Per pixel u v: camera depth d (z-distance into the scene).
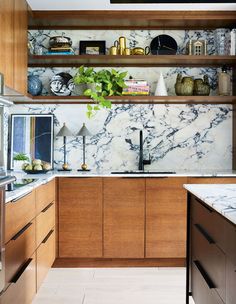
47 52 3.97
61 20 3.91
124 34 4.21
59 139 4.22
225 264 1.76
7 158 4.11
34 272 2.73
